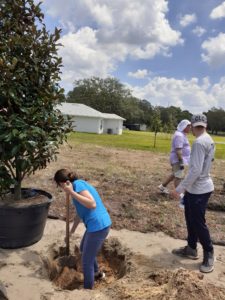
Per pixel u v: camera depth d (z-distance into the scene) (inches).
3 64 172.7
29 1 193.3
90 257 151.5
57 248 190.2
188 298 114.8
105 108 2824.8
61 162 531.8
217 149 1096.2
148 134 1978.3
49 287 148.4
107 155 682.8
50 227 222.1
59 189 314.5
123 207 267.9
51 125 194.1
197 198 169.9
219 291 120.2
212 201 284.5
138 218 244.1
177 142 286.5
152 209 267.4
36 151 188.2
